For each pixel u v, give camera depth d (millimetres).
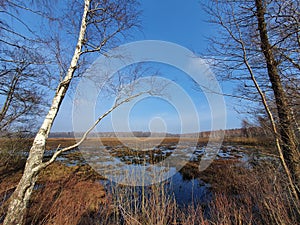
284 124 2701
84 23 3625
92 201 4785
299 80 2658
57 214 3412
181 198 5281
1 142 8602
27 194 2445
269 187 3158
